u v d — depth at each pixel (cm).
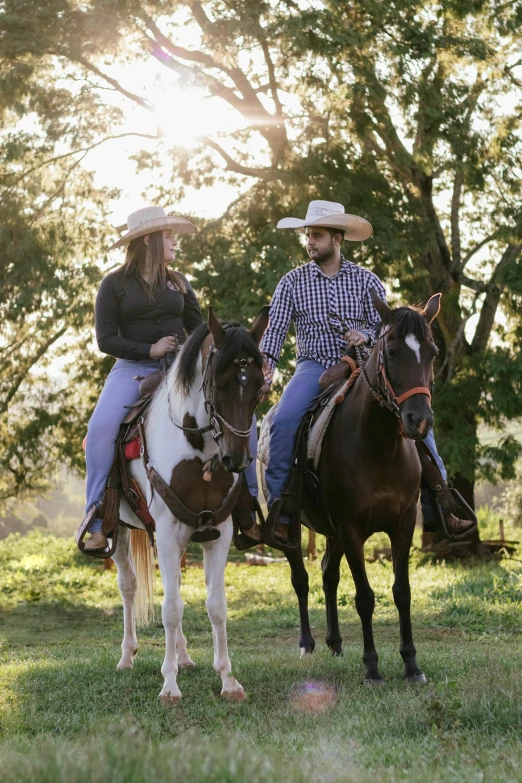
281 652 711
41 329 1775
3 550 2320
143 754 317
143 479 527
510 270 1636
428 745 391
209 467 484
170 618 504
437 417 1691
